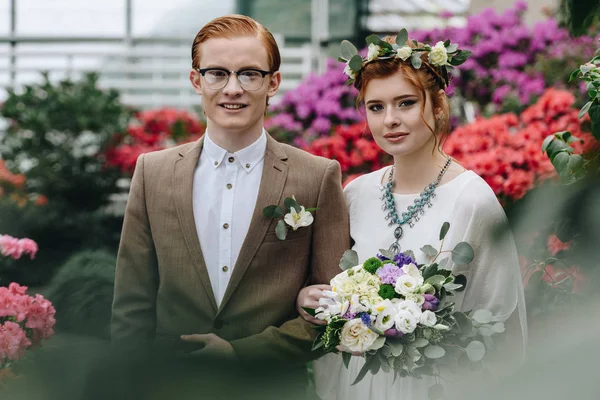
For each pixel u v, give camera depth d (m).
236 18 2.04
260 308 2.02
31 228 4.88
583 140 0.65
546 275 0.73
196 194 2.09
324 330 1.79
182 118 6.96
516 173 3.27
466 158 3.53
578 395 0.36
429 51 1.99
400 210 2.08
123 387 0.47
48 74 7.18
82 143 6.80
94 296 0.77
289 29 9.68
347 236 2.13
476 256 1.71
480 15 5.75
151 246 2.11
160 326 2.04
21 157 6.73
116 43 10.09
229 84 1.97
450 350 1.58
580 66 1.65
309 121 5.82
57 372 0.48
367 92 2.02
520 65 5.34
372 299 1.64
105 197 6.62
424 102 1.97
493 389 0.39
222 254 2.06
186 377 0.48
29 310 1.79
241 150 2.09
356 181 2.26
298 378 0.57
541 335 0.40
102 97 7.02
